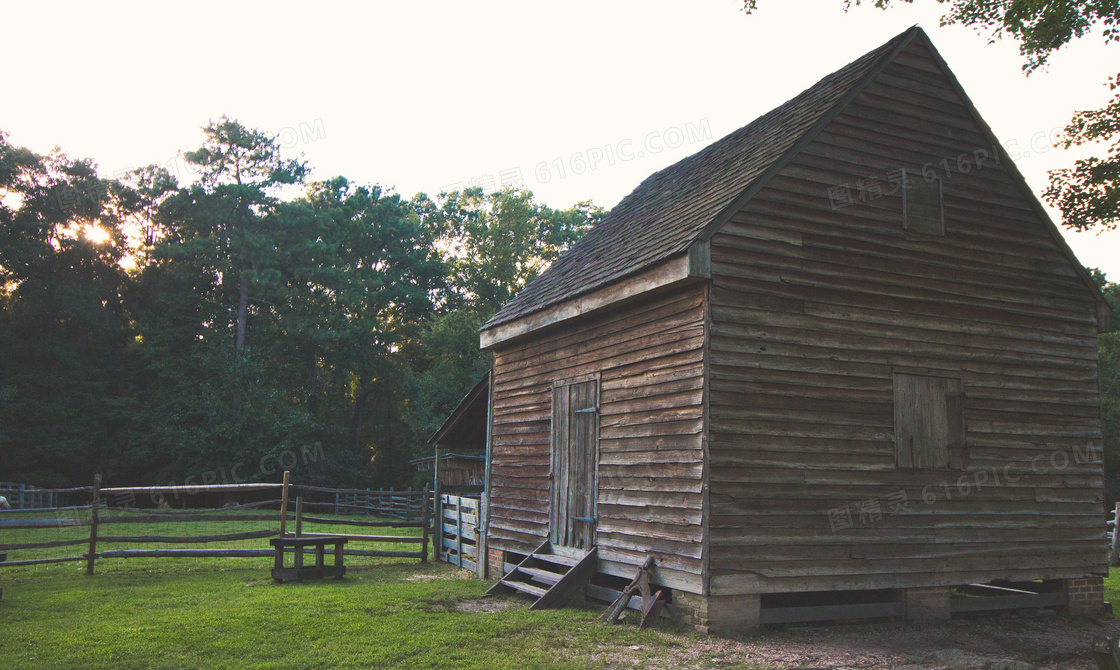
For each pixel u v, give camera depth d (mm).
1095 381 12047
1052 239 12008
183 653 8133
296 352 47125
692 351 9609
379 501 35469
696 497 9258
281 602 10961
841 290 10297
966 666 8336
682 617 9445
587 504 11594
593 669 7699
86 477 40688
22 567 14945
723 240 9656
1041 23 15195
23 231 42031
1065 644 9555
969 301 11188
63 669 7500
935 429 10680
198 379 41875
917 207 11016
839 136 10609
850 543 9875
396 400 53375
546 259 53938
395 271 55000
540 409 13344
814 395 9922
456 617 10062
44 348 40781
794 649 8656
